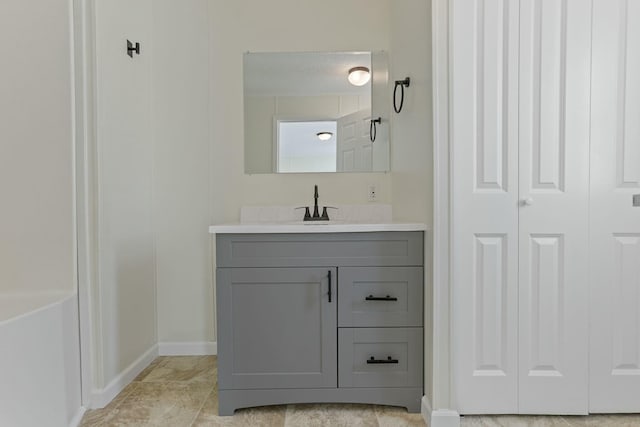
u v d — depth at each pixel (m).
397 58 2.09
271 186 2.29
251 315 1.61
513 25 1.50
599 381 1.55
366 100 2.28
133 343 2.00
